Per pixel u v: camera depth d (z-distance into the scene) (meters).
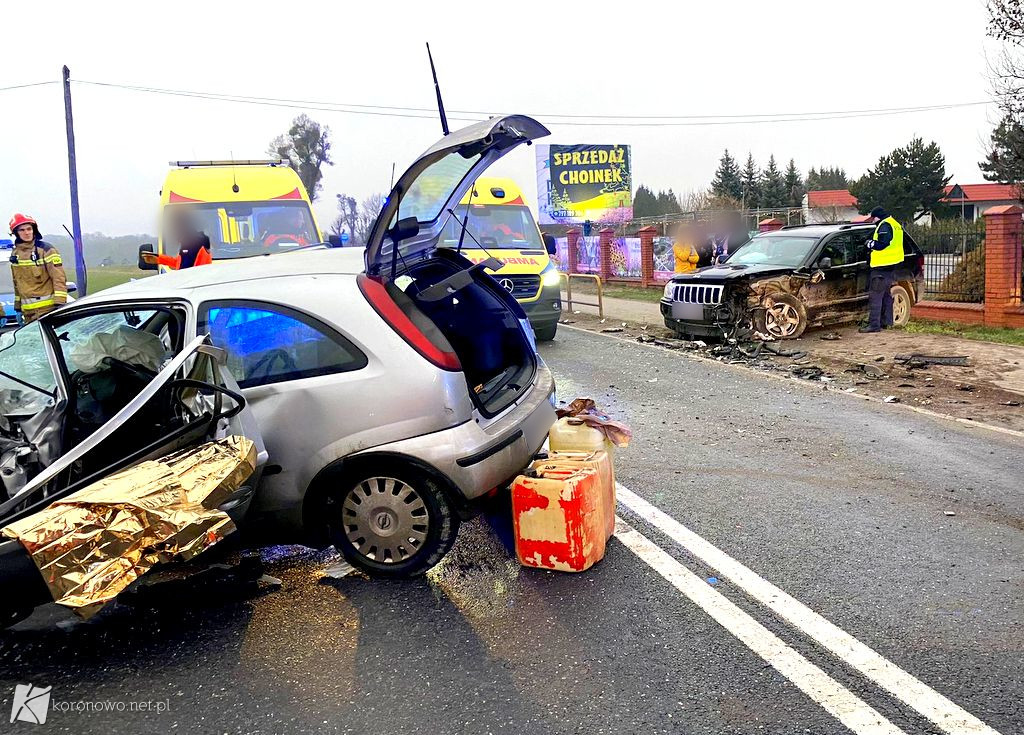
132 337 4.19
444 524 4.08
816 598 3.90
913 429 7.09
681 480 5.72
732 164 70.00
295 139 42.91
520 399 4.67
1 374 4.00
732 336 11.70
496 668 3.36
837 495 5.38
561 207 31.97
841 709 3.02
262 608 3.95
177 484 3.43
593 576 4.18
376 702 3.16
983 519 4.94
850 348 11.09
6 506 3.39
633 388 8.94
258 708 3.16
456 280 4.23
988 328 12.72
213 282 4.30
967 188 60.81
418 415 3.97
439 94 5.02
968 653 3.39
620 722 2.98
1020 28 14.79
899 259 11.91
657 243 22.75
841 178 73.38
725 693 3.14
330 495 4.18
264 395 4.07
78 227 24.97
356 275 4.23
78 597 3.13
